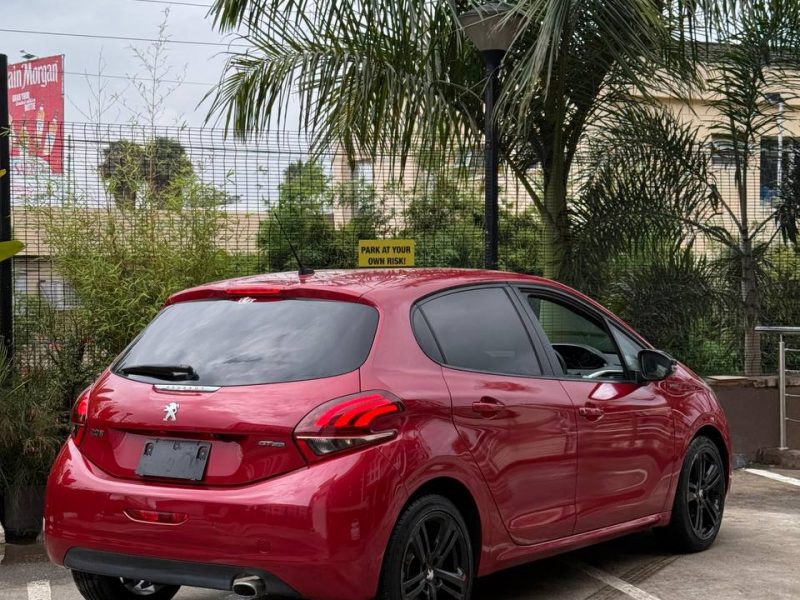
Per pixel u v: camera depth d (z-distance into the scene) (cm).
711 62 1115
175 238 909
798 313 1159
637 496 618
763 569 639
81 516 474
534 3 902
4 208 814
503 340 548
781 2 1097
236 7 1018
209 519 445
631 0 937
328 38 1041
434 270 563
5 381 757
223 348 486
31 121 899
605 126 1105
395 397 464
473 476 495
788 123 1266
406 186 1054
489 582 612
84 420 493
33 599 599
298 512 433
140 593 557
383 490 446
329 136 1008
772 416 1121
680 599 573
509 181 1119
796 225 1145
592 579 619
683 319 1111
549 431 545
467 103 1080
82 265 868
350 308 491
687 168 1112
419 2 1002
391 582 454
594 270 1085
